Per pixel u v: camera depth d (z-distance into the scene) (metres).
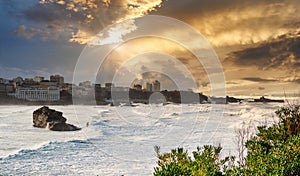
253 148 2.82
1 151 16.06
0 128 29.23
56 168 11.20
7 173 10.46
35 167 11.35
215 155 2.63
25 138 21.86
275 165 2.14
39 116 31.05
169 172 2.00
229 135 15.56
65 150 14.73
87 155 13.46
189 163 2.21
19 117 44.75
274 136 3.19
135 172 10.22
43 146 15.93
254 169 2.13
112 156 12.89
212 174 2.07
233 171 2.19
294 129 3.36
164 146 14.92
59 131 26.30
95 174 10.22
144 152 13.64
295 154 2.35
